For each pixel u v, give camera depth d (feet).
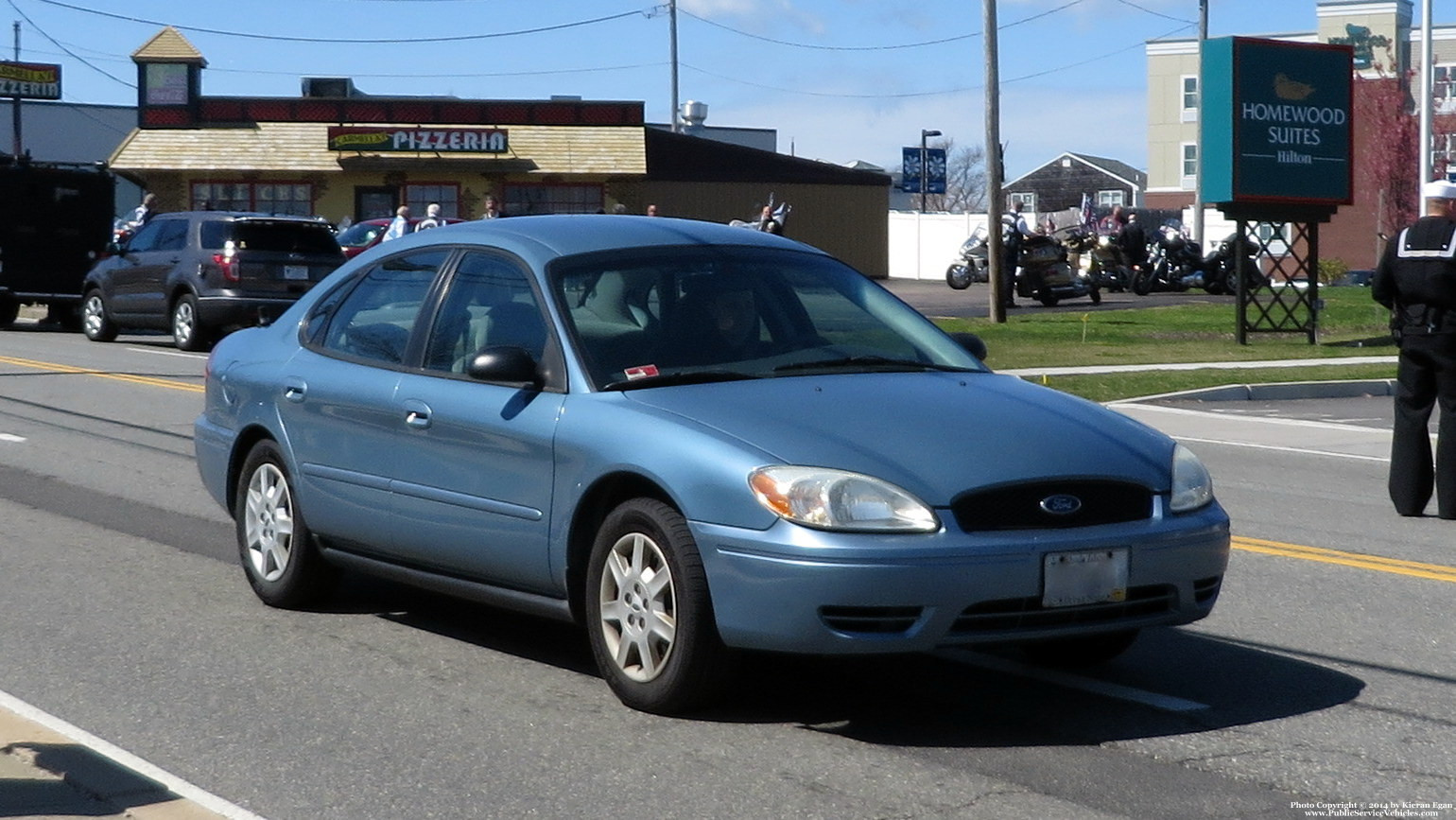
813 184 161.58
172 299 75.15
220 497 25.98
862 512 17.17
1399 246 33.73
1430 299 33.30
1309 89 78.33
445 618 24.26
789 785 16.55
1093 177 318.04
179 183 145.48
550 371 20.12
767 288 21.77
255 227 74.33
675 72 196.75
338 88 152.15
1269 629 23.79
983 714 19.16
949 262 180.65
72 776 16.79
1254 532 32.35
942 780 16.70
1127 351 75.15
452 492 20.93
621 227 22.56
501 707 19.49
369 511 22.34
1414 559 29.37
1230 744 18.04
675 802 16.06
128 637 23.17
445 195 146.82
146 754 17.79
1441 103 224.53
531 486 19.81
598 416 19.19
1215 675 21.11
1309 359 72.64
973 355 22.71
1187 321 91.86
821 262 23.08
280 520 24.45
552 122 148.77
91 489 36.40
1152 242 122.31
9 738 18.07
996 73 88.33
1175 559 18.26
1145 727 18.67
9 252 85.30
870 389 19.60
